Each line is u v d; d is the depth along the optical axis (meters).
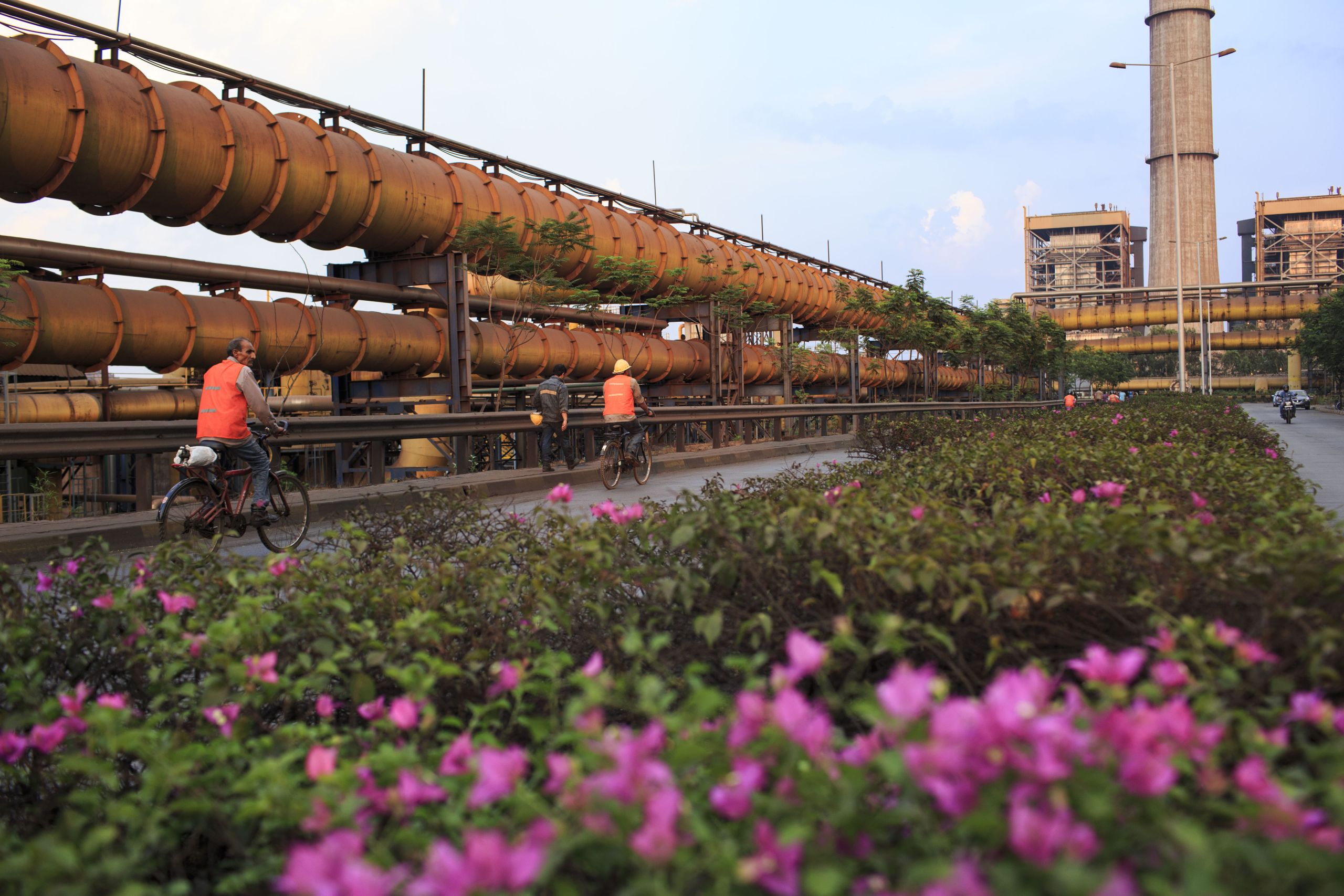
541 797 1.84
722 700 1.50
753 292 30.89
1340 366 61.03
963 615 2.65
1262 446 9.91
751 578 3.00
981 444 8.12
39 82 11.74
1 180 12.11
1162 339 88.81
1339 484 12.88
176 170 13.45
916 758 1.19
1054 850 1.08
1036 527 3.04
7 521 12.28
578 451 19.47
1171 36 138.62
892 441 13.05
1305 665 2.16
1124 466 5.71
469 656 2.71
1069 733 1.26
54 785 2.52
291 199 15.17
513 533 4.54
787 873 1.18
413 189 17.34
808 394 38.53
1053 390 79.75
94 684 3.05
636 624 2.94
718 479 5.67
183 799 1.86
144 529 8.53
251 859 1.88
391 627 3.06
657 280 26.23
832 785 1.32
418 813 1.73
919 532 2.96
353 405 19.09
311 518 8.97
